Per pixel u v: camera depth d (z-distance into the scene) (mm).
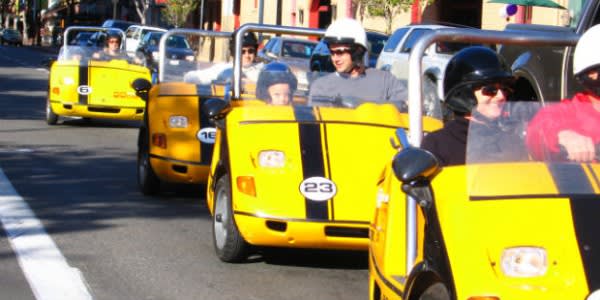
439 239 3900
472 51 4711
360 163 6781
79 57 16922
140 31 32219
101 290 6395
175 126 9680
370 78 7777
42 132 16094
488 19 24266
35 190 10289
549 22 21031
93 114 16672
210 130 9641
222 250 7246
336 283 6773
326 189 6609
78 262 7164
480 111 4574
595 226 3732
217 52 11719
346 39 7621
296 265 7293
